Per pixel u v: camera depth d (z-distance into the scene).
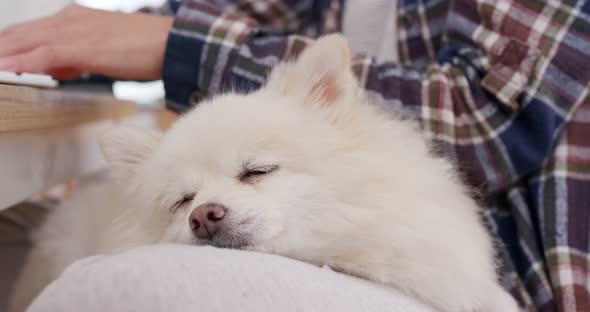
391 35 1.78
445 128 1.29
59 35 1.43
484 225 1.29
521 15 1.29
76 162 1.47
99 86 2.20
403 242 1.00
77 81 2.08
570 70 1.24
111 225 1.33
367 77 1.35
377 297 0.76
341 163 1.07
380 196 1.05
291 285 0.69
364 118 1.19
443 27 1.56
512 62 1.25
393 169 1.11
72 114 1.26
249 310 0.63
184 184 1.09
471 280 1.03
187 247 0.77
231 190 1.01
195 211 0.97
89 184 1.67
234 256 0.74
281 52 1.38
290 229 1.00
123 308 0.61
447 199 1.14
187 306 0.61
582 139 1.27
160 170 1.14
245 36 1.40
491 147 1.28
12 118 0.85
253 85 1.37
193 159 1.08
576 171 1.26
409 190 1.08
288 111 1.13
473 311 1.05
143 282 0.63
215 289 0.64
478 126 1.29
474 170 1.29
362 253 1.00
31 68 1.33
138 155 1.30
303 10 1.84
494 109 1.29
